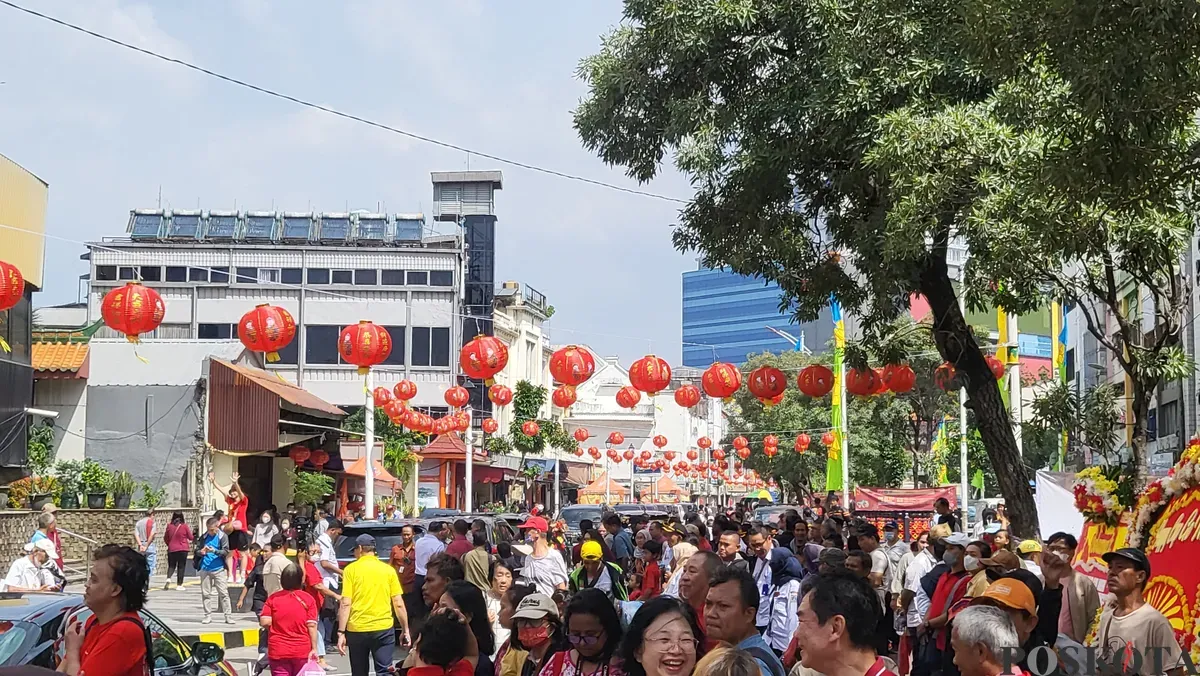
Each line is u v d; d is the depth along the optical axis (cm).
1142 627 750
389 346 2136
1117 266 1540
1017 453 1645
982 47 1000
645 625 598
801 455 5969
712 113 1703
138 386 3456
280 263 5222
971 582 974
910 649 1200
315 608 1244
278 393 3453
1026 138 1371
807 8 1641
